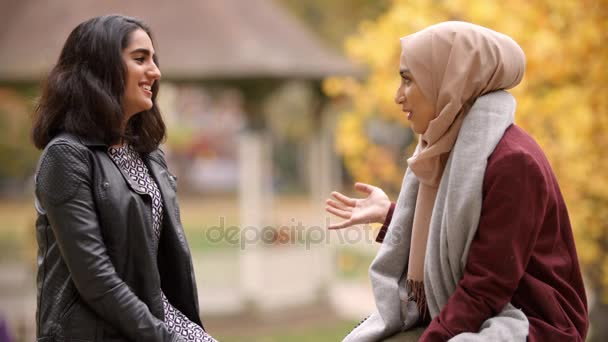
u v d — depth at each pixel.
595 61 12.45
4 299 24.69
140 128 7.36
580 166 13.06
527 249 6.16
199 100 55.94
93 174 6.63
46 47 21.44
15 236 40.66
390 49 14.20
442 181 6.51
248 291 24.47
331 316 24.55
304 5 46.91
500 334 6.03
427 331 6.22
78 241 6.40
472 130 6.35
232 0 23.31
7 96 32.28
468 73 6.39
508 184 6.11
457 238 6.27
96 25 6.81
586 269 14.98
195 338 7.16
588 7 12.27
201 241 38.16
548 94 13.21
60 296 6.54
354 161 15.76
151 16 22.33
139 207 6.73
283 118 50.25
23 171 35.94
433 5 13.73
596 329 15.24
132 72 6.84
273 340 21.62
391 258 7.19
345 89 15.58
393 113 14.72
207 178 63.19
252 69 21.52
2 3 23.52
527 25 12.84
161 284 7.45
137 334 6.47
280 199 57.22
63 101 6.71
